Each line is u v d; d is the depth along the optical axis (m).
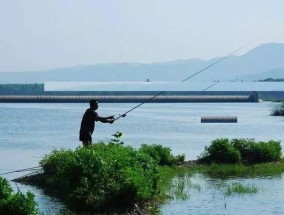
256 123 148.75
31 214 27.64
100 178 31.78
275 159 51.97
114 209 30.69
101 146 36.38
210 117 151.88
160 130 117.31
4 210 27.33
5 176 43.28
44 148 76.19
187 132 112.25
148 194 32.25
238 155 50.53
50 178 37.94
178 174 44.97
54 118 162.12
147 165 34.56
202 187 39.00
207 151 53.59
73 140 91.06
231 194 36.38
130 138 95.50
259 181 41.75
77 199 31.12
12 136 99.62
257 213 31.12
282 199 34.88
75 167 32.53
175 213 30.91
